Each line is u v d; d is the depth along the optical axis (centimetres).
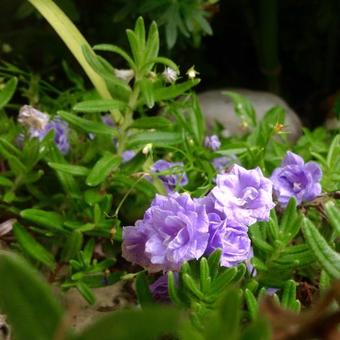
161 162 31
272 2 56
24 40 49
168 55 48
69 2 43
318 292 25
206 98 50
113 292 29
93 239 28
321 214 27
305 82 63
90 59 28
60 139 33
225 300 12
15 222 27
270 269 25
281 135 37
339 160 31
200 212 22
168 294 23
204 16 46
